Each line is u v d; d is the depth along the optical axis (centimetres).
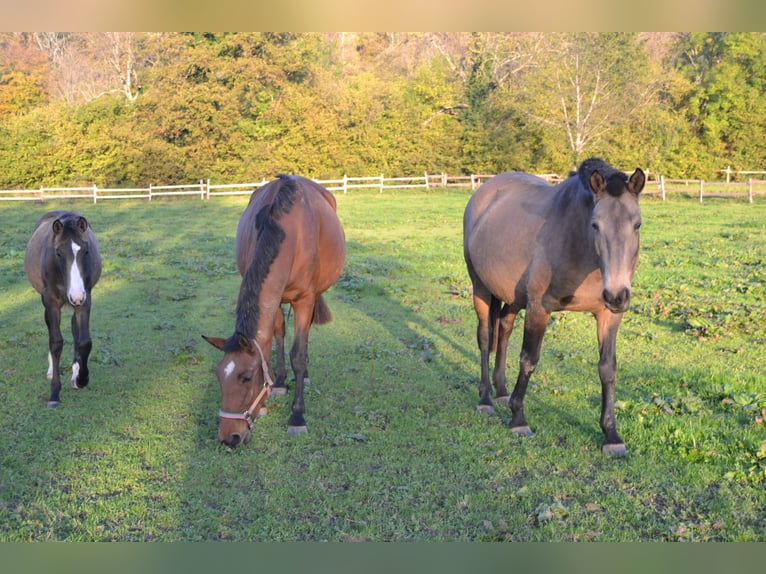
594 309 471
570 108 3734
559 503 404
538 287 477
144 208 2669
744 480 425
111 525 398
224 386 435
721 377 612
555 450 481
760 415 518
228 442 433
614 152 3638
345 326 863
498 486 434
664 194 2667
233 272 1245
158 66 3809
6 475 457
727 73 3747
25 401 605
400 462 470
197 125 3603
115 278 1195
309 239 514
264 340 461
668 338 768
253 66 3581
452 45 4628
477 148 3803
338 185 3528
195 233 1862
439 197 3033
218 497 428
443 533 385
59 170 3491
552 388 609
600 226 394
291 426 525
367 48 4891
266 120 3709
